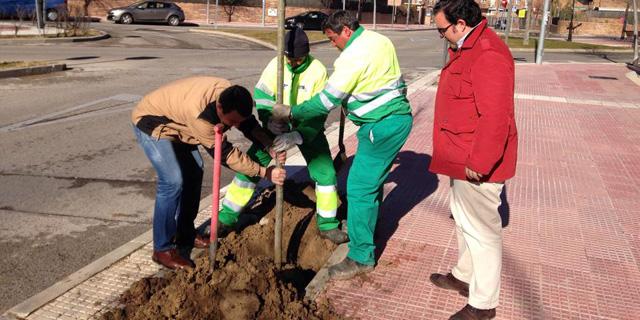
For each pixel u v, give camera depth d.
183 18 33.50
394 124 3.58
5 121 8.38
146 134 3.63
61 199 5.36
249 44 23.98
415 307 3.40
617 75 17.38
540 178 6.18
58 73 13.11
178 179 3.66
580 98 12.36
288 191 5.18
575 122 9.55
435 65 18.98
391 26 49.19
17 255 4.18
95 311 3.28
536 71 18.25
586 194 5.67
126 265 3.86
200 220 4.70
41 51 17.47
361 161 3.68
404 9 57.94
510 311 3.39
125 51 18.67
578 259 4.15
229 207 4.30
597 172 6.48
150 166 6.49
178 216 4.09
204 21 40.09
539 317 3.34
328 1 44.94
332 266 3.75
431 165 3.22
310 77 3.96
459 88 2.96
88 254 4.23
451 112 3.04
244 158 3.54
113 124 8.41
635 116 10.32
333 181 4.15
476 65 2.83
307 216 4.65
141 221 4.90
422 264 3.95
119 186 5.78
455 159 3.04
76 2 35.31
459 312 3.24
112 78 12.60
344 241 4.20
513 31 53.22
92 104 9.76
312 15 34.78
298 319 3.16
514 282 3.76
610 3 59.97
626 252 4.30
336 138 7.84
